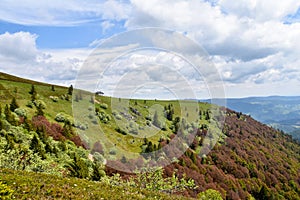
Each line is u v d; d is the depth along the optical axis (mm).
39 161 20734
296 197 88250
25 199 8078
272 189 84250
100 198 10117
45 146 36125
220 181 57281
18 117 48469
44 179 11125
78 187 10992
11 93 60031
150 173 17766
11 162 19547
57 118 48906
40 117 48719
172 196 14648
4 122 42719
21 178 10109
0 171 11211
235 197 59750
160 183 18141
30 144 36969
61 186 10422
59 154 33625
